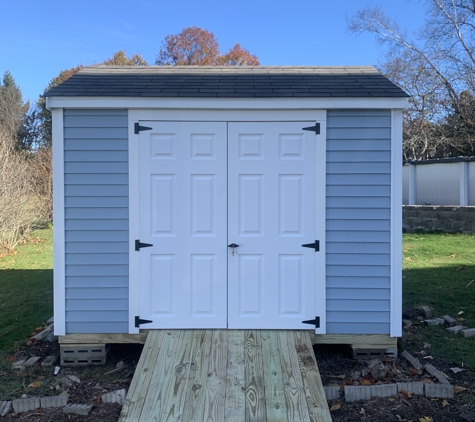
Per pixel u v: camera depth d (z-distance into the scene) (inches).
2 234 462.3
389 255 183.5
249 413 137.2
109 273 183.8
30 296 293.6
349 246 183.8
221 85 196.1
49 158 654.5
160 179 183.0
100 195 182.2
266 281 184.4
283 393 145.1
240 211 183.8
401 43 827.4
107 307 184.4
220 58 1334.9
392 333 183.0
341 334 185.0
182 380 151.3
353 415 145.7
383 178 182.5
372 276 183.8
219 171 183.0
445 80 780.6
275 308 184.5
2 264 397.4
